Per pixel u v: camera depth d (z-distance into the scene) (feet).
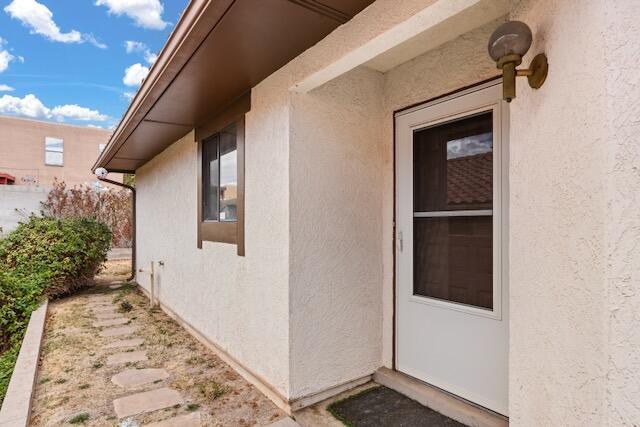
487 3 6.85
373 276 9.86
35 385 9.90
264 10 6.23
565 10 3.91
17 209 35.14
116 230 42.98
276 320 8.90
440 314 8.66
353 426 7.75
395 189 9.78
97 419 8.21
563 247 3.94
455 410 7.83
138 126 13.88
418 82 9.14
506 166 7.45
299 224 8.59
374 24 6.19
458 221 8.43
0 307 16.83
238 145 10.71
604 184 3.25
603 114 3.26
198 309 14.02
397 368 9.69
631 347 2.99
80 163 79.77
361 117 9.64
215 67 8.57
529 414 4.71
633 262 3.00
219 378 10.41
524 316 4.88
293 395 8.43
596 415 3.34
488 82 7.78
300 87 8.34
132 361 11.67
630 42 3.07
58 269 21.06
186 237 15.40
